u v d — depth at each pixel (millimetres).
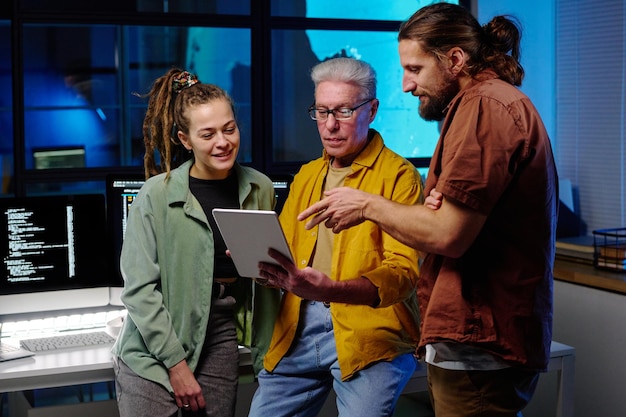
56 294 2814
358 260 2205
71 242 2828
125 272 2307
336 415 2877
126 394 2303
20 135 3504
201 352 2342
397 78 4902
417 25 1878
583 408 3285
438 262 1931
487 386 1917
